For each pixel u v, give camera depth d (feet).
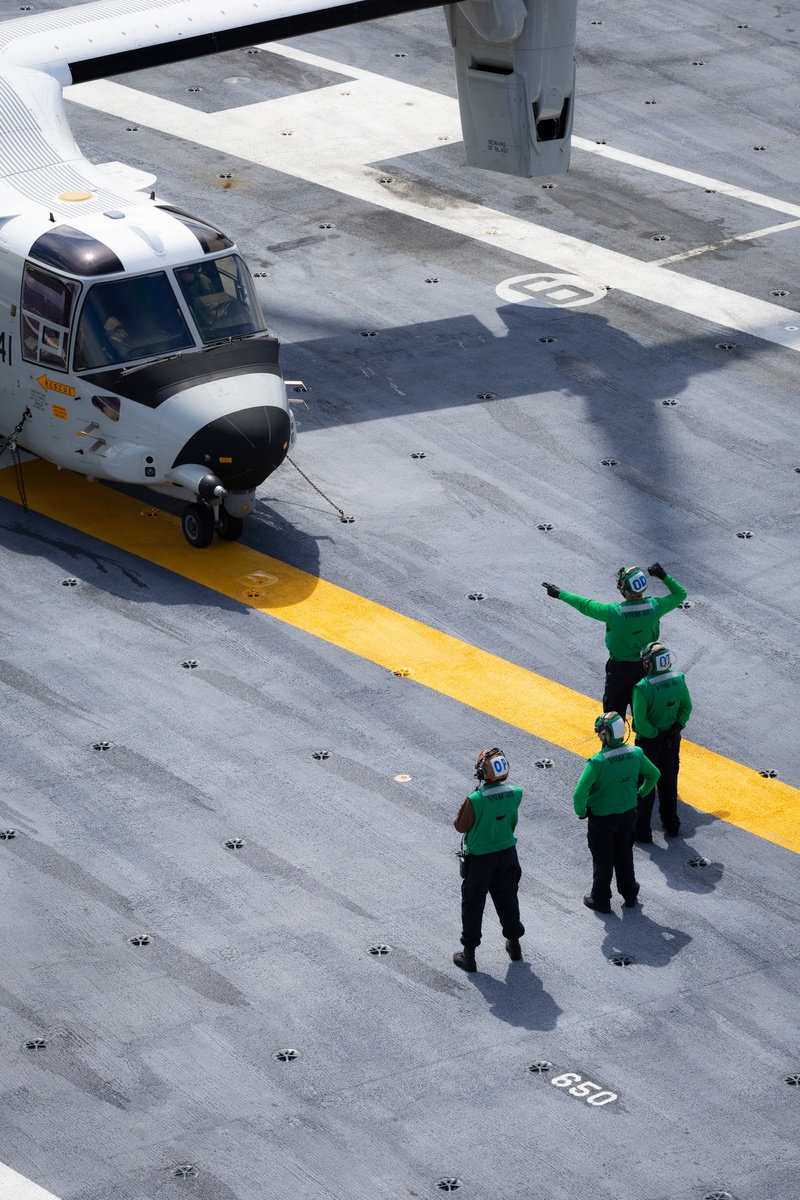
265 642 221.46
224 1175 143.33
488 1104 151.33
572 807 192.95
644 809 187.62
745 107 407.64
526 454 267.18
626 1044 158.92
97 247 238.27
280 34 297.94
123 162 369.30
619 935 173.78
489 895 177.27
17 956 168.25
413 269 327.67
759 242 342.03
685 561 240.32
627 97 410.72
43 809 189.37
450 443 270.26
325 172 368.07
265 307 311.88
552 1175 143.64
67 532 247.91
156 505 256.11
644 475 261.85
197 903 175.94
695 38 447.42
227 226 342.03
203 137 383.86
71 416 241.14
